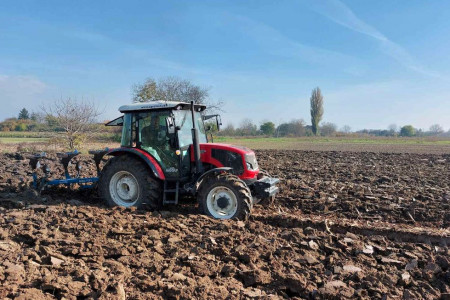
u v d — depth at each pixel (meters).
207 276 4.32
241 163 6.82
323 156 19.17
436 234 5.87
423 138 50.53
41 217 6.25
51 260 4.45
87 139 20.80
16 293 3.66
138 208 7.02
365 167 14.08
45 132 19.50
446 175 12.03
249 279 4.22
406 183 10.52
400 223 6.85
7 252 4.71
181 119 7.13
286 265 4.63
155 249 4.94
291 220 6.46
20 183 8.94
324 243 5.34
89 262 4.55
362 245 5.32
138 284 3.98
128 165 7.10
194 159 7.00
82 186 8.23
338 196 8.45
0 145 24.08
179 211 7.19
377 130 77.06
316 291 4.02
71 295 3.72
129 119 7.40
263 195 6.59
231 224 6.00
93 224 5.80
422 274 4.45
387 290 4.11
